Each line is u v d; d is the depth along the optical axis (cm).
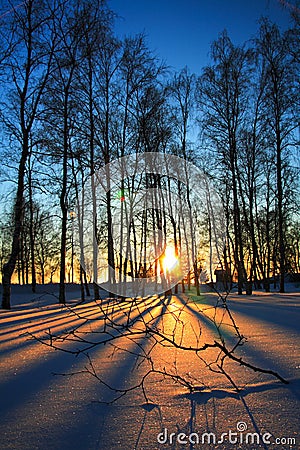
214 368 333
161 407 251
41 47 1334
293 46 1641
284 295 1669
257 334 493
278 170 1927
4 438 213
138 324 633
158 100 1798
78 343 489
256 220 2616
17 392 290
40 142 1393
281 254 1983
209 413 239
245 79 1902
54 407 256
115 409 250
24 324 733
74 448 200
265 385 283
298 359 351
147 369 341
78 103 1538
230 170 1966
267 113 1912
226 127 1927
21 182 1378
